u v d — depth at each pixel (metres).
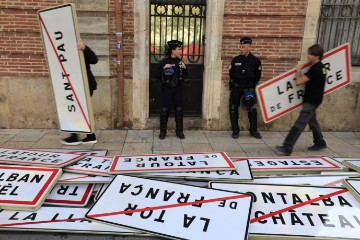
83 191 3.46
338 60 5.03
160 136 5.88
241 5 5.92
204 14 6.18
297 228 2.80
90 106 5.03
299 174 3.91
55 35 4.77
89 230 2.86
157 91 6.55
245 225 2.77
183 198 3.09
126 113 6.32
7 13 5.78
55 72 4.96
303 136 6.27
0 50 5.93
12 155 4.17
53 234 2.87
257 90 5.07
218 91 6.29
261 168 3.96
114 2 5.79
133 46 6.02
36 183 3.38
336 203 3.07
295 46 6.15
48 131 6.16
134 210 2.98
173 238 2.72
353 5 6.25
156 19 6.18
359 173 3.81
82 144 5.47
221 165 3.84
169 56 5.67
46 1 5.78
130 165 3.82
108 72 6.11
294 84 5.01
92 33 5.91
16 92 6.11
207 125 6.45
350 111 6.49
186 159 4.03
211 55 6.10
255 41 6.10
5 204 3.09
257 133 6.09
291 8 5.96
